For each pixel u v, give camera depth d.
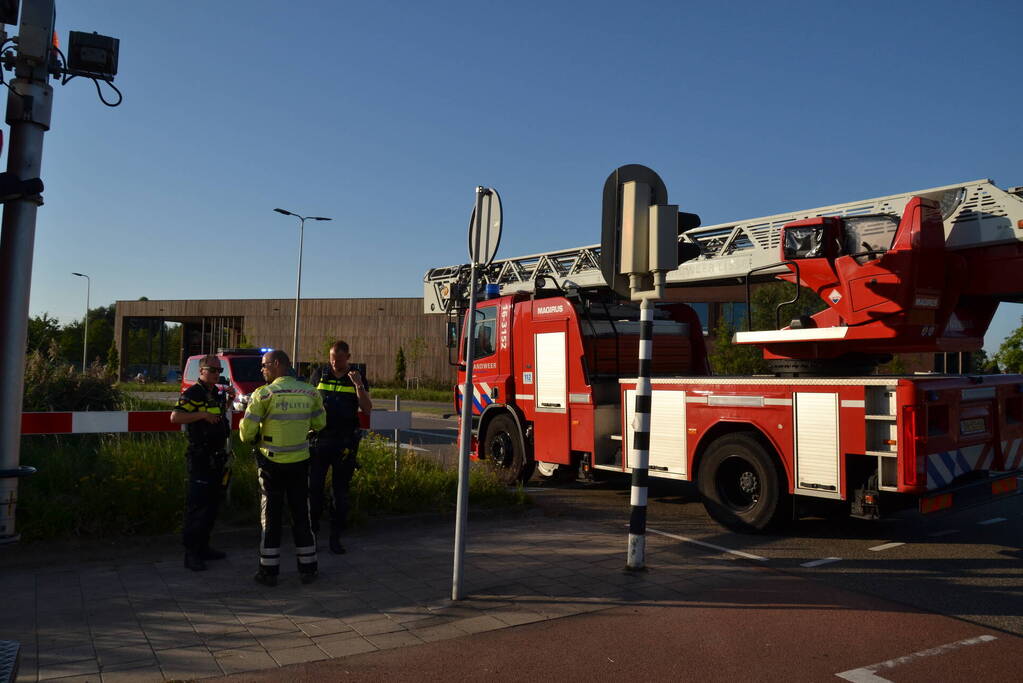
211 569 6.07
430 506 8.09
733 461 7.83
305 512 5.78
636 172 6.27
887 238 8.19
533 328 10.38
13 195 4.85
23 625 4.71
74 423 7.45
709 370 10.72
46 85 5.16
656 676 4.03
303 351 64.12
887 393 6.54
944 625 4.85
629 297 6.34
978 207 7.84
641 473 6.11
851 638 4.61
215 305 66.69
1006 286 7.75
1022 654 4.36
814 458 7.06
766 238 10.22
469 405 5.39
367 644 4.47
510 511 8.30
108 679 3.91
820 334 8.30
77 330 79.44
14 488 5.08
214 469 6.13
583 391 9.54
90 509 6.64
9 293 4.99
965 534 7.61
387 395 47.00
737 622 4.90
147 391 43.16
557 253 13.57
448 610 5.10
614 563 6.36
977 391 7.00
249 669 4.07
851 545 7.12
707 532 7.74
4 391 5.00
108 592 5.42
